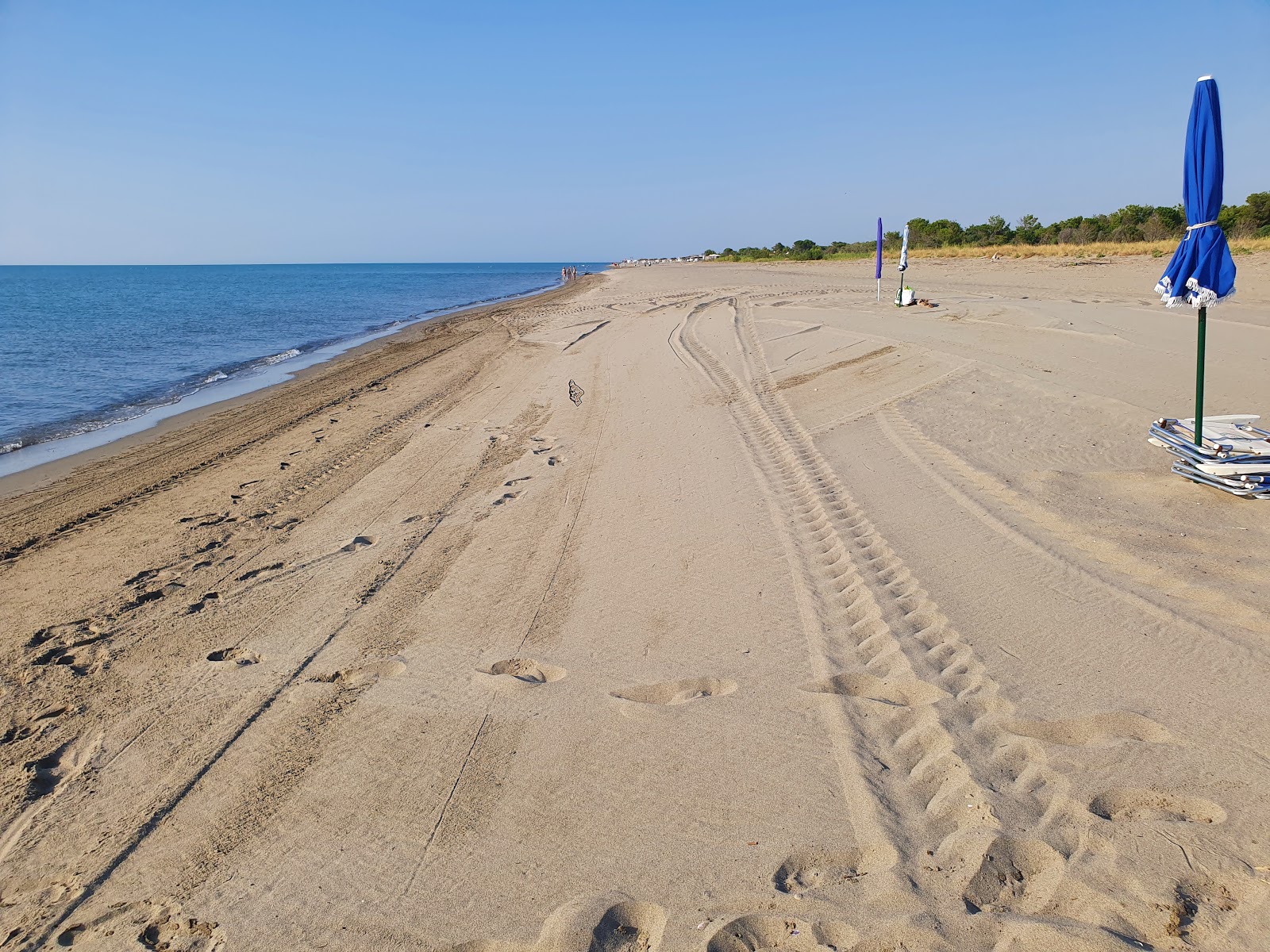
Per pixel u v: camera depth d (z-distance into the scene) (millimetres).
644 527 6855
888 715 3920
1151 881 2773
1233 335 12242
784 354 13984
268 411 14227
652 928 2842
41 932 3090
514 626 5316
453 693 4539
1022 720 3729
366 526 7688
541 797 3604
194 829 3607
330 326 31844
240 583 6488
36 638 5680
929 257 42594
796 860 3064
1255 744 3389
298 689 4738
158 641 5516
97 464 10945
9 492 9758
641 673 4566
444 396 14586
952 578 5207
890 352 12641
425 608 5738
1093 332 12945
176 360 21672
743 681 4359
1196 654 4066
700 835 3260
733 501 7223
